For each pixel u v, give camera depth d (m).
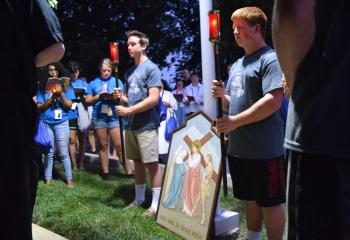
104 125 6.25
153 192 4.40
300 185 1.33
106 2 15.59
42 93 5.95
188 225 3.54
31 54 1.84
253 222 3.19
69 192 5.54
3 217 1.68
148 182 5.71
